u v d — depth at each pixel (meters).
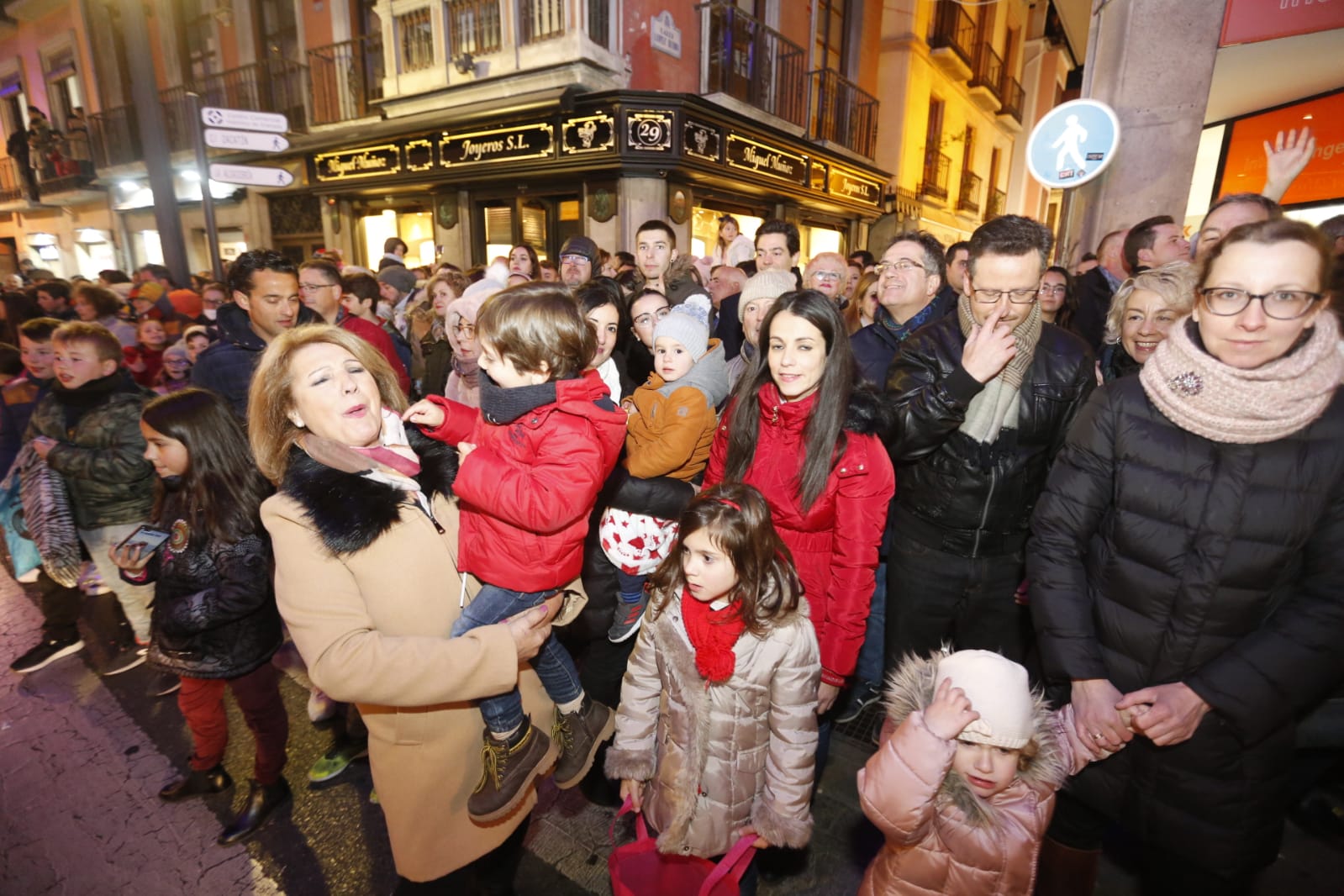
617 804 2.11
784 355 1.60
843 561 1.65
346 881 1.89
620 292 2.61
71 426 2.58
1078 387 1.83
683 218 8.15
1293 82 4.18
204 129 5.23
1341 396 1.19
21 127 14.75
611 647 2.02
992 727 1.15
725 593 1.34
